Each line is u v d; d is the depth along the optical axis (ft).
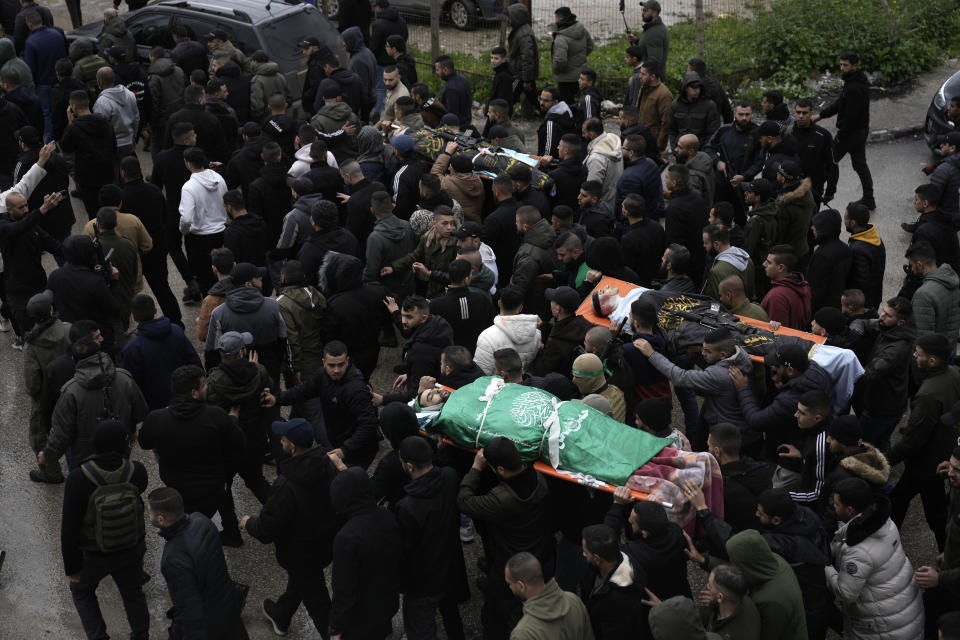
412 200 31.01
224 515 22.62
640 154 31.27
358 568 16.94
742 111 33.42
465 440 19.21
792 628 15.87
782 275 25.31
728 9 57.77
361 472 17.12
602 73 49.65
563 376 21.49
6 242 27.71
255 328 23.45
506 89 43.21
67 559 18.37
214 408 20.06
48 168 31.35
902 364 23.00
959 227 29.17
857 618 18.08
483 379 20.39
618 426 18.99
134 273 27.99
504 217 28.81
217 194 30.76
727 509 18.42
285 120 33.50
